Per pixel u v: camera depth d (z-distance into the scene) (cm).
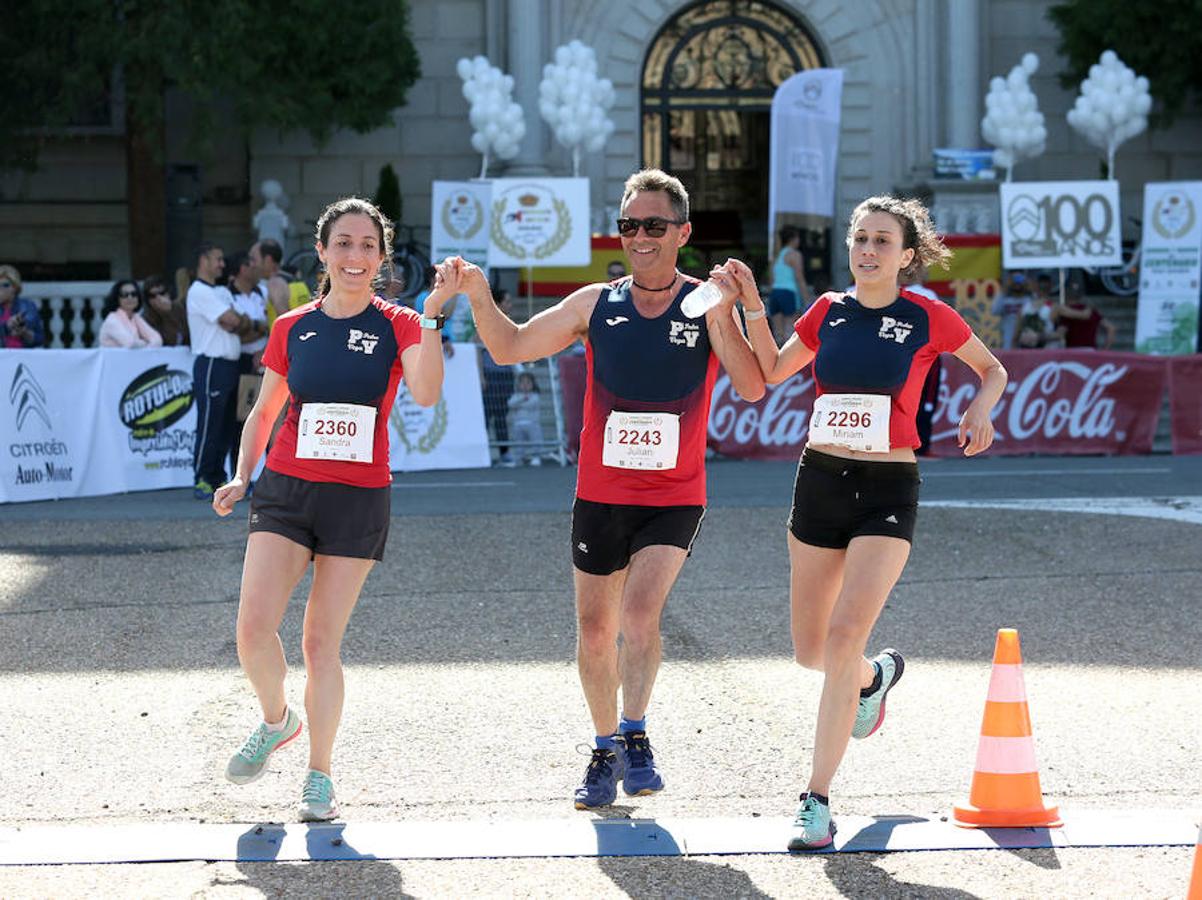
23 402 1742
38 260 3250
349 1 2698
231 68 2514
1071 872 621
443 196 2547
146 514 1614
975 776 682
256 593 688
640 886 609
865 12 3145
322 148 2866
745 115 3262
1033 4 3167
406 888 607
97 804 721
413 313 711
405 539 1420
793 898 596
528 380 2158
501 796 731
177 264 3141
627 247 699
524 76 3009
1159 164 3209
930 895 598
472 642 1032
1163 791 728
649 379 695
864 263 697
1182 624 1072
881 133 3148
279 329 718
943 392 2217
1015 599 1159
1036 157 3138
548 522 1517
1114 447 2234
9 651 1014
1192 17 2811
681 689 917
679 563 700
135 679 946
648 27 3138
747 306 703
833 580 711
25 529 1503
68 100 2559
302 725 848
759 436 2191
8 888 607
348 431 695
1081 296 2631
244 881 616
